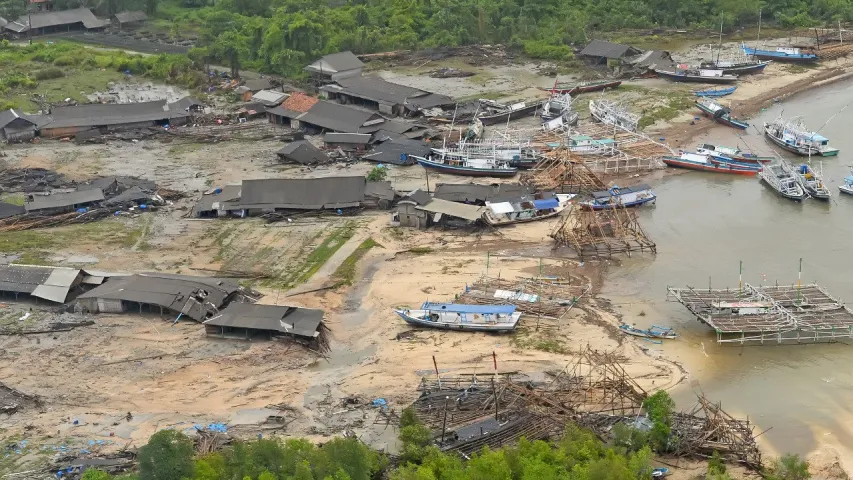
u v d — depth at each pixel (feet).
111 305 403.75
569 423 307.99
